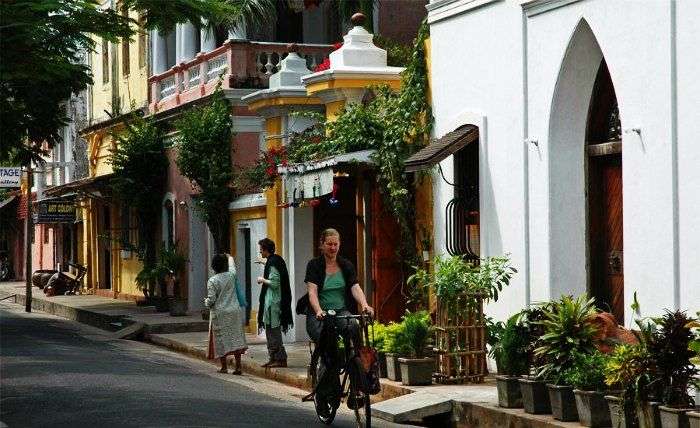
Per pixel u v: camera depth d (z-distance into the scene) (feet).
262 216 84.58
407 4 94.63
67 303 122.11
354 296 45.29
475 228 60.54
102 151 135.23
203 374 65.05
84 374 60.95
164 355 77.41
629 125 48.62
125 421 44.75
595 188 53.78
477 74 59.16
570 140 53.88
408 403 48.29
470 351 52.47
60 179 162.81
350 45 73.77
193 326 92.32
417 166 58.49
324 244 45.50
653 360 38.42
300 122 82.12
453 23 61.16
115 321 101.24
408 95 64.59
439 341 52.65
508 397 44.86
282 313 65.62
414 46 64.69
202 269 103.91
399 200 64.90
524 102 55.31
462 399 47.37
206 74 103.04
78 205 140.77
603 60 52.75
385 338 54.03
